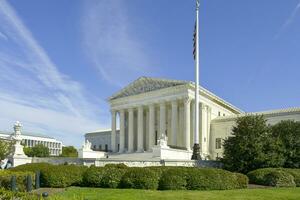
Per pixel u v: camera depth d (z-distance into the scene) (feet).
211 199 85.71
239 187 114.32
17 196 62.80
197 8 170.91
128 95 338.75
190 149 278.87
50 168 112.98
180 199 84.43
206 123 314.35
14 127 185.37
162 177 106.73
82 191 98.22
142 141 323.16
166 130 325.01
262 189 110.32
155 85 321.73
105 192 95.86
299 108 285.23
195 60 168.25
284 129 178.91
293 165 162.40
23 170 114.62
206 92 310.04
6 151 171.01
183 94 297.12
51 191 98.84
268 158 155.33
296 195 94.89
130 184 106.42
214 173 109.09
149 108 322.14
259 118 172.14
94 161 157.17
